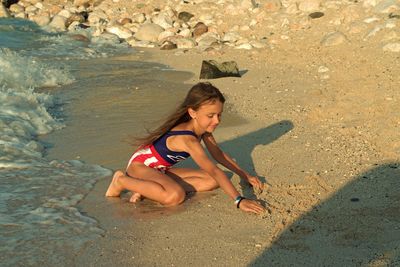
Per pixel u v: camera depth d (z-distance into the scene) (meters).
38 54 14.02
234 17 16.75
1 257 5.12
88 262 5.04
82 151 7.73
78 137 8.27
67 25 17.45
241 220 5.73
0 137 7.96
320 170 6.84
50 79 11.29
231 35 15.23
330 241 5.24
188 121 6.27
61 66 12.73
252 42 14.49
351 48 12.84
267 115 9.00
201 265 4.94
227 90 10.60
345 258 4.94
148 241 5.38
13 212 5.96
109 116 9.26
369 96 9.53
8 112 8.85
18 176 6.87
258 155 7.38
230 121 8.79
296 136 8.00
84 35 16.25
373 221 5.54
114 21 17.36
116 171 7.02
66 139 8.20
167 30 16.09
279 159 7.24
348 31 14.01
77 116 9.26
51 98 9.97
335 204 5.96
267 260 4.98
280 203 6.06
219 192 6.46
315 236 5.34
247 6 17.12
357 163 6.96
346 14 14.91
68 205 6.15
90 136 8.31
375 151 7.30
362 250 5.06
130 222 5.77
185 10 17.66
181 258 5.06
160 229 5.61
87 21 17.80
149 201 6.27
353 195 6.13
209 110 6.03
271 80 11.16
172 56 13.94
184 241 5.36
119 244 5.34
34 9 19.05
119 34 16.52
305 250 5.12
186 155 6.36
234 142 7.86
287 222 5.64
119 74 12.07
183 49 14.70
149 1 19.05
